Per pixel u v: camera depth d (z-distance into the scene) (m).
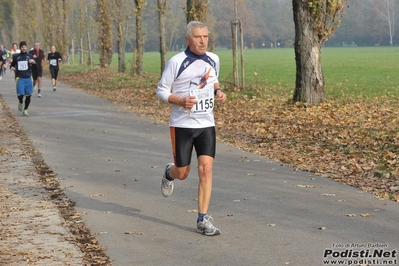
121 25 54.94
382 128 18.42
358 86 39.22
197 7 33.38
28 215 9.62
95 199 10.64
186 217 9.38
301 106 24.23
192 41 8.50
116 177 12.40
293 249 7.68
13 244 8.17
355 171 12.38
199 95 8.57
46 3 81.38
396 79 46.22
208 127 8.66
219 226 8.82
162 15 40.09
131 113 24.28
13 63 23.73
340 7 24.12
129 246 8.02
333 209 9.52
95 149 15.81
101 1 61.72
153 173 12.73
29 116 23.64
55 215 9.60
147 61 97.88
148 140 17.19
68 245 8.09
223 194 10.73
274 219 9.08
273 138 17.20
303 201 10.08
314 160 13.77
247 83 34.41
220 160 13.94
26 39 100.94
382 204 9.76
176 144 8.72
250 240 8.11
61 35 80.56
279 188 11.05
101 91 35.88
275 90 34.78
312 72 24.58
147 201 10.43
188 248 7.87
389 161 13.13
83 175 12.66
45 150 15.84
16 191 11.34
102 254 7.73
